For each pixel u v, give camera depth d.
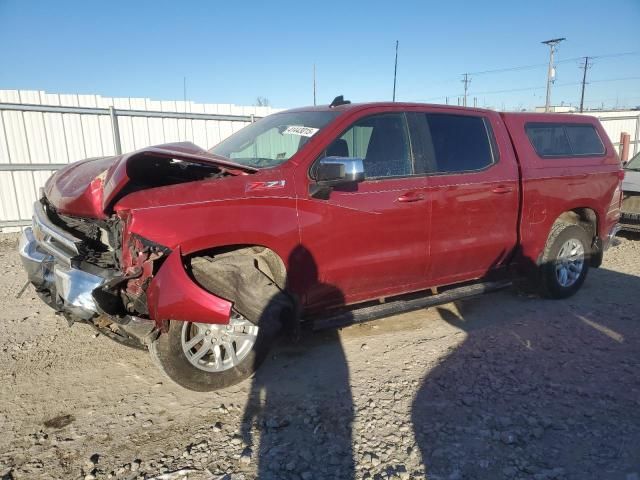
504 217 4.93
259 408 3.41
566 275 5.67
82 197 3.39
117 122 10.98
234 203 3.43
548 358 4.18
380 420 3.24
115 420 3.29
